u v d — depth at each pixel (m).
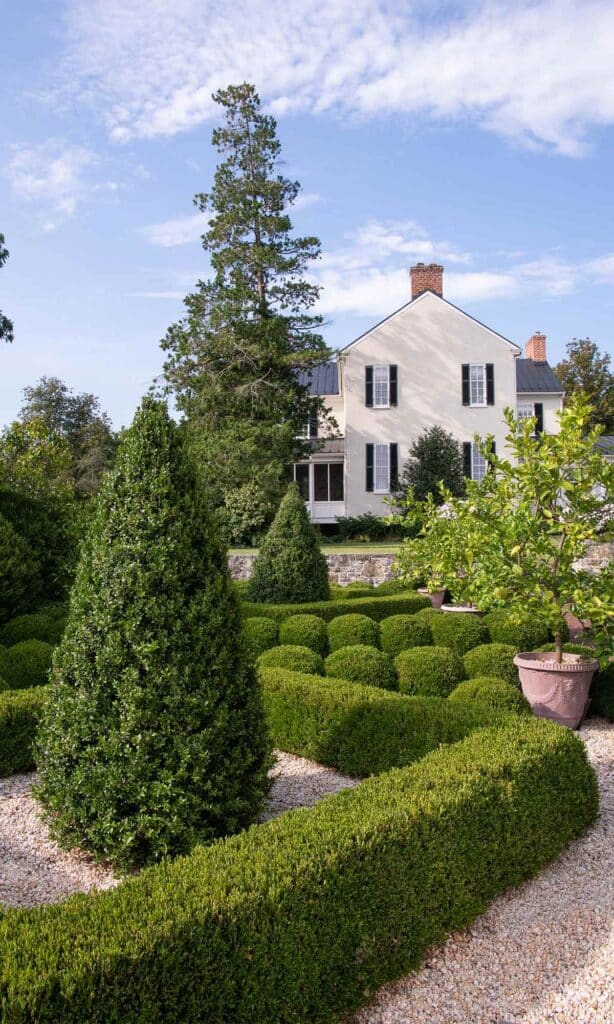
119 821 3.21
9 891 3.13
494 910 3.25
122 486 3.49
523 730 4.11
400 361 27.23
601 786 4.71
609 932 3.05
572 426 5.77
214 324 24.50
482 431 27.03
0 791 4.40
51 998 1.80
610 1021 2.50
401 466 27.12
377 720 4.65
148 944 1.98
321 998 2.42
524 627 7.80
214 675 3.35
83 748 3.31
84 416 46.59
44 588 8.77
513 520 5.73
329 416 27.64
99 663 3.28
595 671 6.12
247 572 15.41
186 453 3.62
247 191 25.48
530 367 30.81
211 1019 2.10
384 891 2.67
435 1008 2.58
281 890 2.32
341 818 2.85
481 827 3.20
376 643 8.07
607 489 5.75
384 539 25.73
